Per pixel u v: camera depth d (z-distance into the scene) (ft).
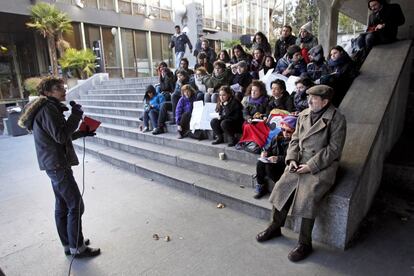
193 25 42.04
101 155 19.06
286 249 8.48
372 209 10.02
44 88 7.84
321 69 14.58
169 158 15.66
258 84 13.84
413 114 14.93
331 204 8.14
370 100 11.40
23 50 50.98
